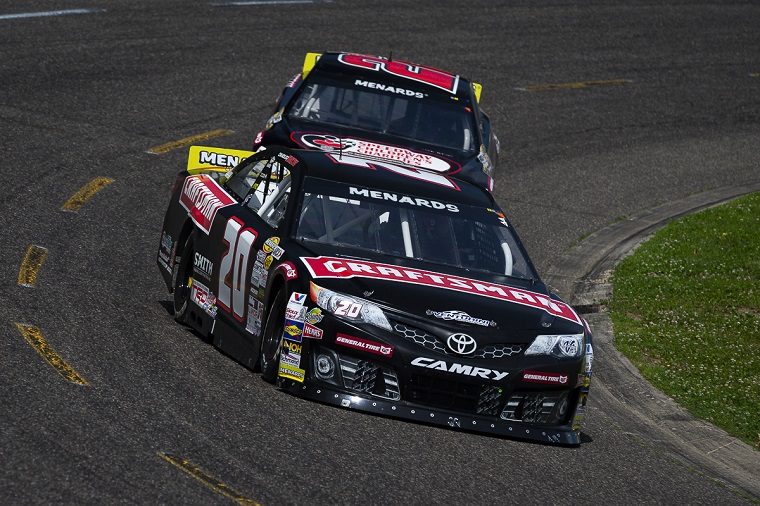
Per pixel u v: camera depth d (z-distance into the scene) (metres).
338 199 31.62
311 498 21.95
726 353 39.84
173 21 78.94
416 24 87.50
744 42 96.12
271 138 44.09
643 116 76.38
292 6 87.12
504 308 28.86
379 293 28.16
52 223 42.78
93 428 23.70
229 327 31.83
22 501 19.80
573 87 79.81
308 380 28.00
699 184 65.19
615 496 25.70
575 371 28.77
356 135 45.25
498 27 90.31
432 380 27.59
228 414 26.09
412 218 31.62
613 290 46.75
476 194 34.12
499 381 27.75
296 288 28.44
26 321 30.88
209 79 68.69
